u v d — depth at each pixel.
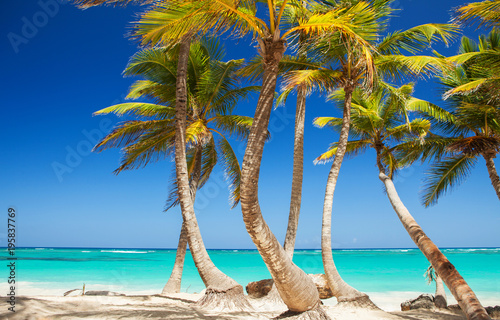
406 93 13.37
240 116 14.95
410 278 24.75
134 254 64.44
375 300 15.93
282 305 10.12
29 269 28.84
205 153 16.39
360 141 14.62
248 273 28.59
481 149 11.80
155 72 13.88
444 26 10.48
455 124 13.65
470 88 9.19
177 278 12.66
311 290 6.00
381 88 12.48
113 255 58.28
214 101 15.04
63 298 7.45
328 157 15.22
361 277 25.50
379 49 11.72
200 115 14.71
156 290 18.70
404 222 9.48
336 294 10.25
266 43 5.49
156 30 5.17
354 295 9.97
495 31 12.38
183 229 13.31
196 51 14.00
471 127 13.20
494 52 9.42
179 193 10.01
